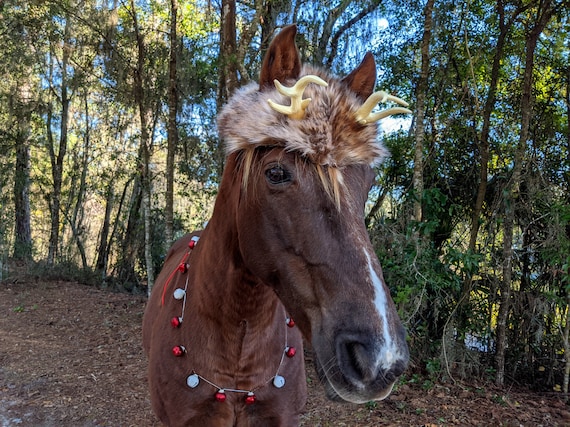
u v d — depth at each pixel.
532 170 5.38
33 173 16.05
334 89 1.40
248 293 1.68
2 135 12.40
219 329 1.78
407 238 5.10
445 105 6.71
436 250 5.41
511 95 6.33
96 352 6.20
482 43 6.13
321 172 1.27
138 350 6.30
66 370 5.47
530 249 5.35
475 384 5.07
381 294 1.19
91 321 7.82
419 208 5.29
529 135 5.96
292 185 1.28
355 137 1.31
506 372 5.55
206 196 11.44
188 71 8.90
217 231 1.72
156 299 2.57
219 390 1.81
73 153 14.34
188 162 10.16
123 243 13.15
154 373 2.00
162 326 2.05
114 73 8.90
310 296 1.28
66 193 14.12
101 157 13.32
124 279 12.90
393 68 7.22
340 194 1.27
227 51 6.12
